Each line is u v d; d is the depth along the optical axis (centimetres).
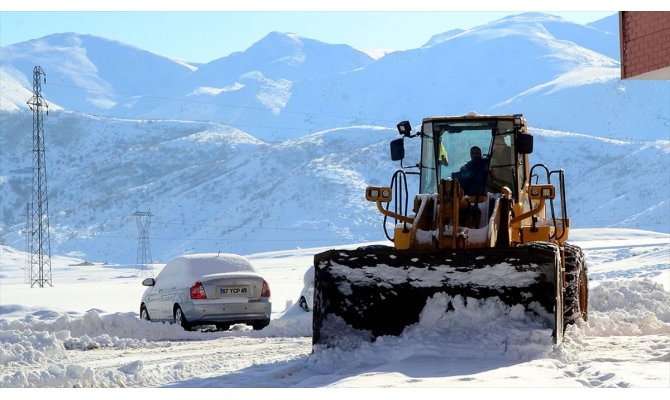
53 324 2420
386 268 1525
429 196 1700
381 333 1533
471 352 1437
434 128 1862
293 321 2491
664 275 4847
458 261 1499
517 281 1489
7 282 14712
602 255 8338
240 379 1373
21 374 1324
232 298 2472
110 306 4609
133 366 1462
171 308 2541
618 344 1731
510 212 1717
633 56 2886
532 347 1438
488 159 1833
